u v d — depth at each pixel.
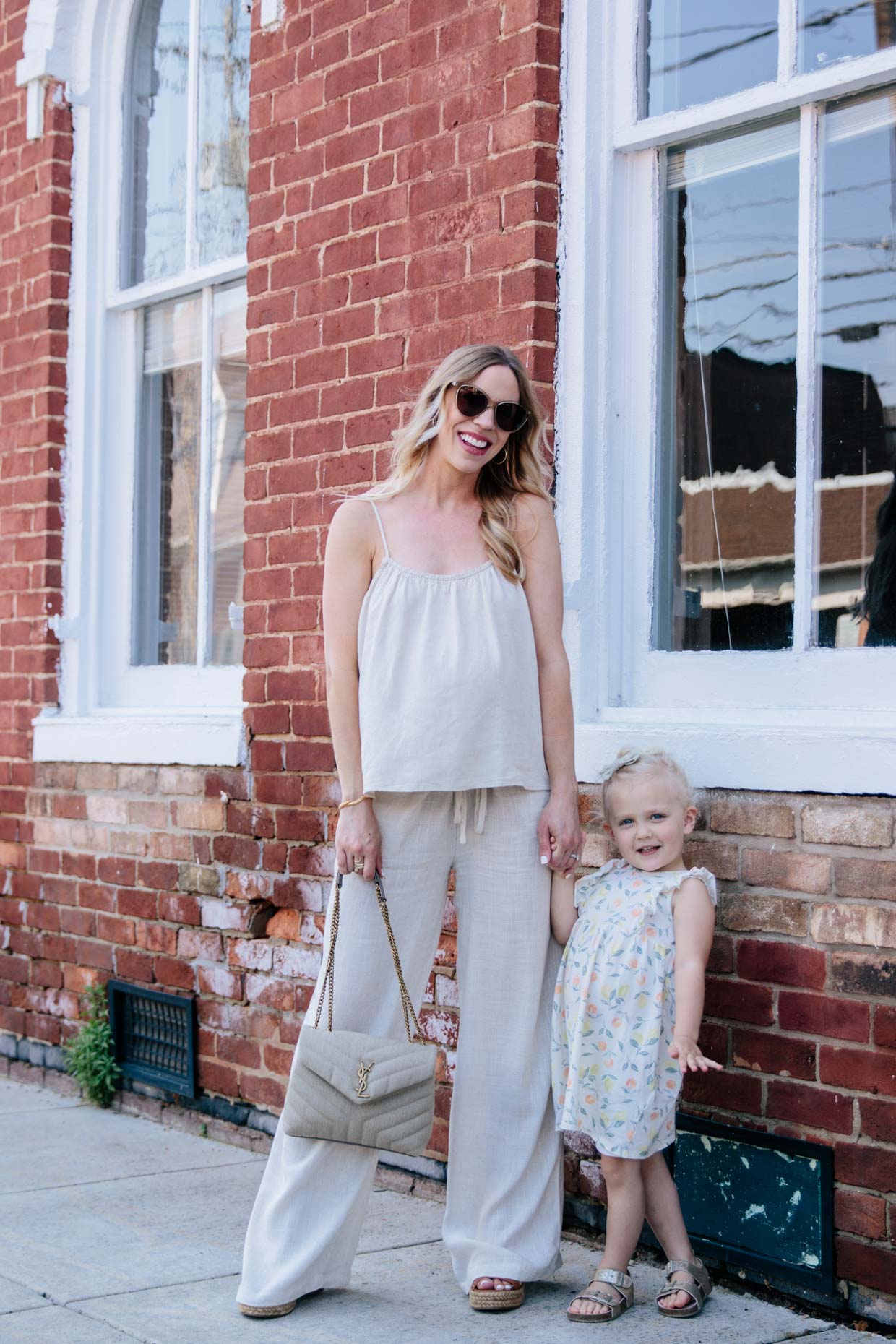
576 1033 3.07
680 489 3.76
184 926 4.89
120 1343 2.91
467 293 3.92
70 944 5.41
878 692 3.27
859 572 3.38
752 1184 3.20
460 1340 2.93
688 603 3.73
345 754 3.11
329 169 4.39
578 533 3.72
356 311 4.28
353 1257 3.19
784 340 3.54
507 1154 3.18
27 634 5.66
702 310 3.72
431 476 3.18
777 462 3.55
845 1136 3.05
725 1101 3.28
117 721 5.16
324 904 4.35
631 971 3.05
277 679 4.54
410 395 4.09
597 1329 2.98
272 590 4.57
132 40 5.68
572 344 3.74
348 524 3.13
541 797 3.17
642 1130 3.00
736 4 3.62
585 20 3.75
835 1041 3.08
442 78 4.02
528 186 3.75
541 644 3.21
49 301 5.60
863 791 3.04
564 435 3.75
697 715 3.51
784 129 3.54
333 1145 3.11
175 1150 4.52
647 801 3.15
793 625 3.50
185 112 5.46
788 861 3.17
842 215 3.43
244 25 5.20
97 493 5.63
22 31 5.81
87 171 5.65
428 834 3.13
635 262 3.80
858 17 3.38
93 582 5.64
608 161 3.78
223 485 5.25
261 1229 3.13
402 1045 3.02
